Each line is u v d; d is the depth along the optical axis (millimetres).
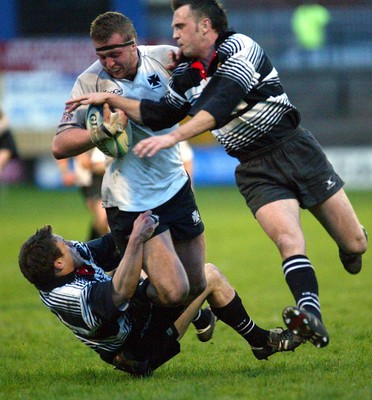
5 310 35969
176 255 20953
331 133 120500
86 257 21406
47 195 105688
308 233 66562
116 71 21000
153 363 21531
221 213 81938
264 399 17969
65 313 20219
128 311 20719
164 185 21438
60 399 18859
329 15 120312
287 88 122188
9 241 61750
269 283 42719
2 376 22234
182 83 20594
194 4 20234
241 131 20969
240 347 26328
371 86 122125
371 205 84500
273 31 120688
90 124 20391
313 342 18812
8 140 50125
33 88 108500
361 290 39594
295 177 21000
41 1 105625
